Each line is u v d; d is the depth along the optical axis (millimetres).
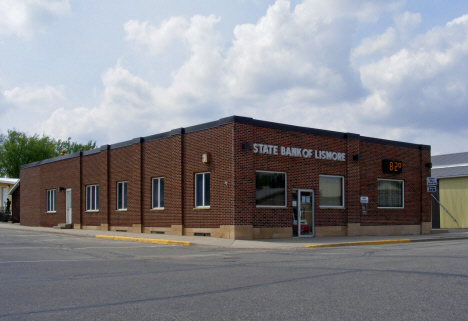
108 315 6633
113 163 28047
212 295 7965
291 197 21547
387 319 6270
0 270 11328
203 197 21641
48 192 34656
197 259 13805
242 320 6270
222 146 20469
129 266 12070
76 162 31156
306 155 22266
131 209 26172
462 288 8375
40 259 13797
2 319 6465
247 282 9242
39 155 65562
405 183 26672
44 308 7113
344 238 21906
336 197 23547
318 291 8195
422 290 8203
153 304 7305
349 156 23828
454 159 42500
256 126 20578
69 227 31141
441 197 36531
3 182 44906
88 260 13570
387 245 19453
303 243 18844
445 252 15109
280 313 6625
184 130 22781
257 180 20688
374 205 24984
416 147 27375
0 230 30797
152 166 24938
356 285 8750
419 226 27094
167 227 23641
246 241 19125
